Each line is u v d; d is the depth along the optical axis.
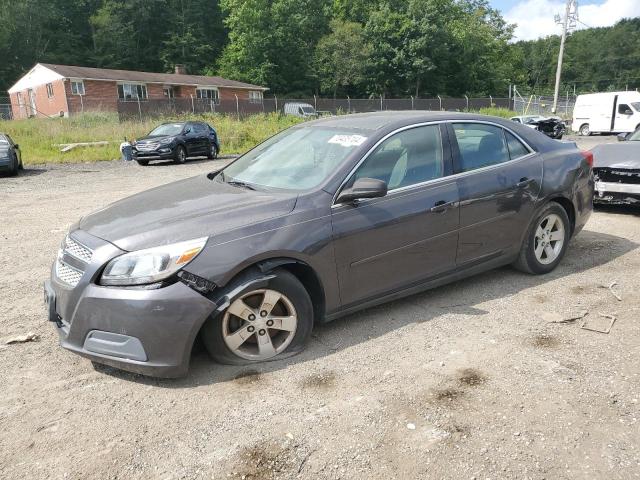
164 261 2.98
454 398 2.95
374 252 3.70
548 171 4.78
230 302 3.12
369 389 3.06
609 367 3.25
